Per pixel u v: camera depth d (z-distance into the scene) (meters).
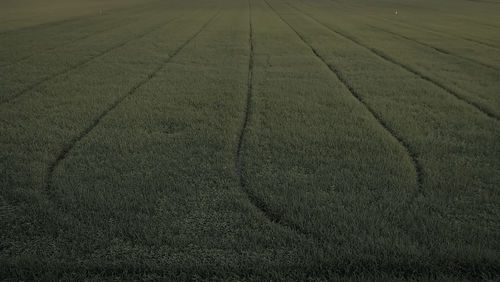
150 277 2.69
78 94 7.11
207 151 4.59
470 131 5.25
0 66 9.64
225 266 2.78
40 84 7.86
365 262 2.79
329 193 3.65
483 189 3.73
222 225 3.21
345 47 12.84
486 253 2.82
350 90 7.80
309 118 5.79
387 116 5.89
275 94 7.20
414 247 2.90
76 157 4.41
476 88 7.64
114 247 2.96
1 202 3.52
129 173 4.05
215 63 10.16
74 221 3.24
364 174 4.01
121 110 6.14
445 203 3.47
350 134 5.13
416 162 4.39
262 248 2.94
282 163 4.28
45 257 2.86
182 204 3.50
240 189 3.75
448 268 2.74
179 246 2.97
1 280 2.68
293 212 3.34
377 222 3.17
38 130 5.25
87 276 2.72
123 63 10.13
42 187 3.77
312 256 2.85
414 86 7.80
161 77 8.54
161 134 5.12
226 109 6.24
